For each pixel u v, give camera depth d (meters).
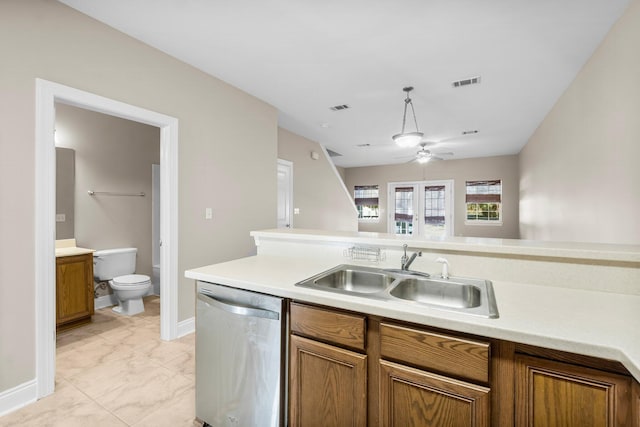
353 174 9.05
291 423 1.34
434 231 8.01
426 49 2.54
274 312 1.34
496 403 0.96
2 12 1.69
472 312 1.04
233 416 1.46
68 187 3.23
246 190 3.44
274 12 2.07
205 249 2.93
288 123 4.73
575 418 0.87
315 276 1.53
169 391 1.91
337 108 4.00
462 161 7.67
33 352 1.80
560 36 2.33
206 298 1.55
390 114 4.25
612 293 1.28
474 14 2.07
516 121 4.51
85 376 2.07
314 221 5.91
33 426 1.59
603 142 2.42
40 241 1.81
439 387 1.02
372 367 1.16
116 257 3.51
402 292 1.50
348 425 1.20
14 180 1.72
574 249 1.33
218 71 2.94
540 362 0.91
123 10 2.03
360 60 2.73
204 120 2.93
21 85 1.75
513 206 7.06
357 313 1.19
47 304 1.85
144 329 2.87
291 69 2.90
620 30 2.09
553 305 1.13
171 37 2.36
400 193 8.47
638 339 0.85
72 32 1.99
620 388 0.82
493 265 1.51
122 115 2.31
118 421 1.65
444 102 3.77
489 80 3.13
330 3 1.97
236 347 1.45
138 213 3.90
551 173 4.03
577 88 2.98
